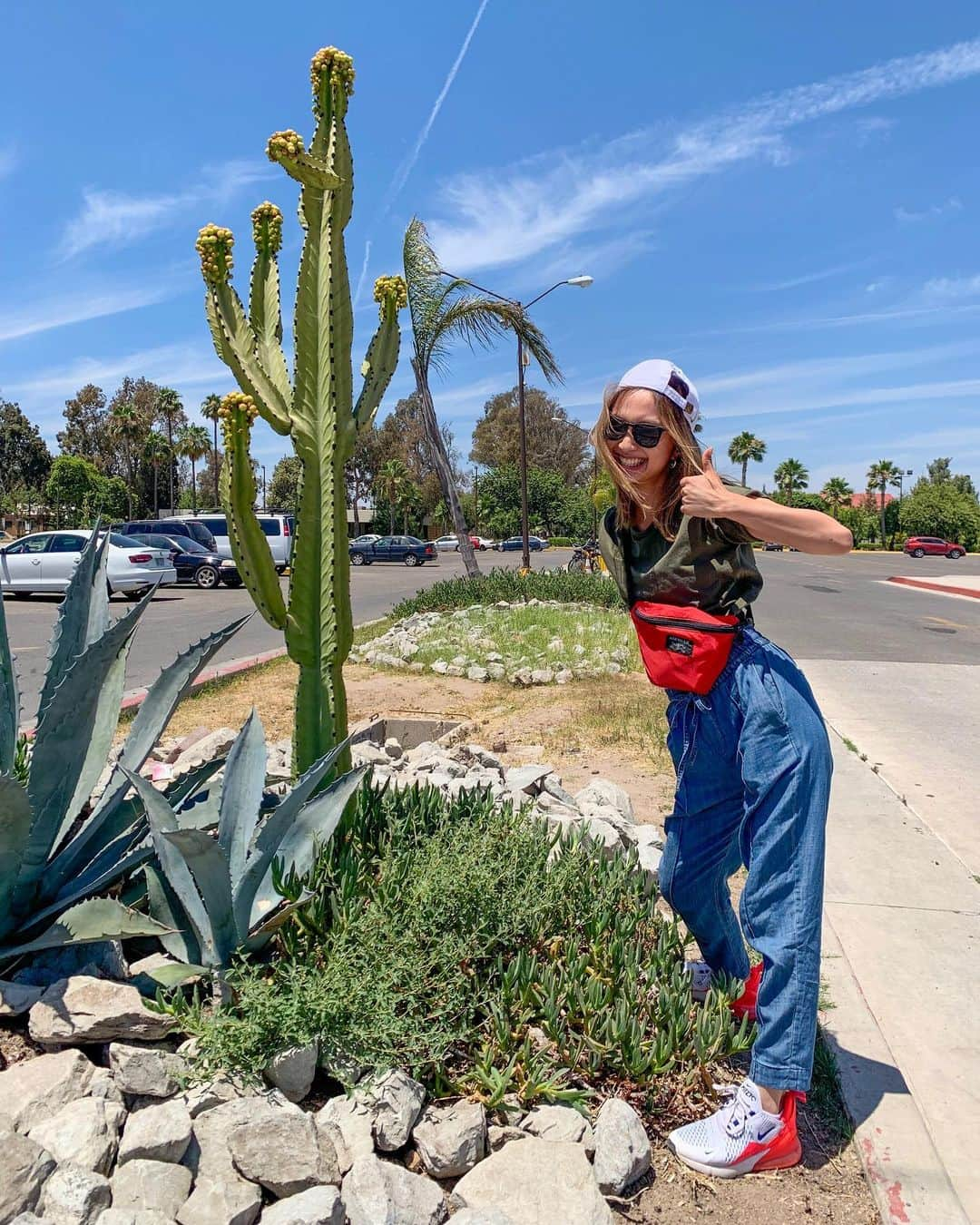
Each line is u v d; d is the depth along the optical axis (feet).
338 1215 6.48
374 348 11.59
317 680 11.23
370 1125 7.50
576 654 35.14
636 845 14.02
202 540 99.04
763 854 7.89
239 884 9.20
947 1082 9.30
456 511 58.85
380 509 273.54
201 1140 7.19
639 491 8.31
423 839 11.25
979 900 13.67
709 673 8.11
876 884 14.23
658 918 11.19
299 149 9.96
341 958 8.55
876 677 33.73
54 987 8.21
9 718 10.18
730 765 8.48
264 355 11.24
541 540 217.36
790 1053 7.71
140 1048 7.75
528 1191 6.97
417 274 53.52
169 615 56.80
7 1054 8.05
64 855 9.73
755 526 7.59
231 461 10.21
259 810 10.06
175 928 9.02
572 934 10.53
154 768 16.80
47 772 8.78
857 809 17.90
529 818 13.08
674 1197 7.63
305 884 9.84
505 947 10.04
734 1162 7.83
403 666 34.81
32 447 266.36
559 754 22.08
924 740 23.90
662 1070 8.51
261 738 10.17
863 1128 8.54
